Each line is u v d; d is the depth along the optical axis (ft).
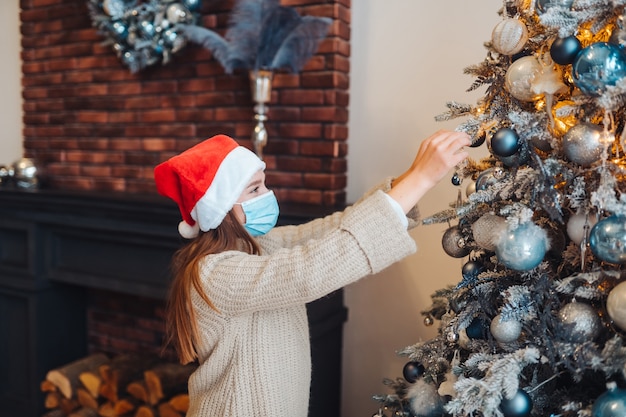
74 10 8.52
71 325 9.07
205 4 7.43
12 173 8.73
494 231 3.03
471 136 3.48
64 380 7.98
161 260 7.25
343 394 7.25
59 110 8.97
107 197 7.15
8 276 8.57
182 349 3.97
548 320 2.89
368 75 6.69
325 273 3.26
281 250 3.59
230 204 3.85
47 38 8.90
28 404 8.70
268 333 3.92
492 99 3.42
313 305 6.36
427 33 6.27
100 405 7.79
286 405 3.93
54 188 8.94
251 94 7.11
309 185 6.84
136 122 8.19
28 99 9.31
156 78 7.91
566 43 2.71
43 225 8.27
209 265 3.77
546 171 2.89
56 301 8.76
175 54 7.64
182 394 7.14
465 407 2.84
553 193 2.83
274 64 6.47
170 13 7.36
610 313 2.52
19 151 9.92
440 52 6.21
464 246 3.58
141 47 7.60
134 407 7.45
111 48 8.25
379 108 6.66
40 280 8.36
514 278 3.26
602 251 2.56
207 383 4.04
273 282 3.41
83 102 8.68
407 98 6.46
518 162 3.19
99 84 8.47
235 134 7.35
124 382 7.48
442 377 3.61
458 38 6.09
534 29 3.11
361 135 6.81
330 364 6.86
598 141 2.65
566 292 2.84
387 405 4.04
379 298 6.86
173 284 4.07
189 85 7.64
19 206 8.23
